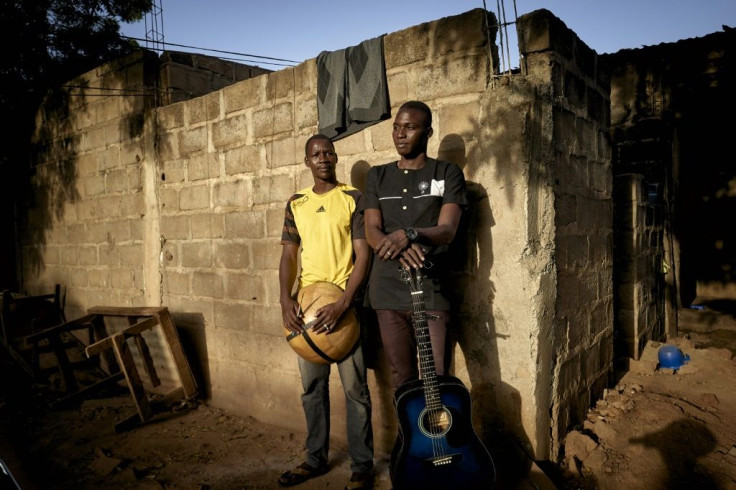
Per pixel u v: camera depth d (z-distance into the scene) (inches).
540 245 114.0
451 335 122.0
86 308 232.8
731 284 280.4
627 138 270.8
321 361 115.3
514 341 113.4
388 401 134.1
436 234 99.4
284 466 133.3
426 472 94.2
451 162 114.5
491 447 117.3
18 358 216.5
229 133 168.7
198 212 179.9
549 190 114.6
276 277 157.8
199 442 150.3
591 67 139.4
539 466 110.5
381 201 110.8
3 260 283.0
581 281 134.2
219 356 176.6
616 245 179.0
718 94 251.1
